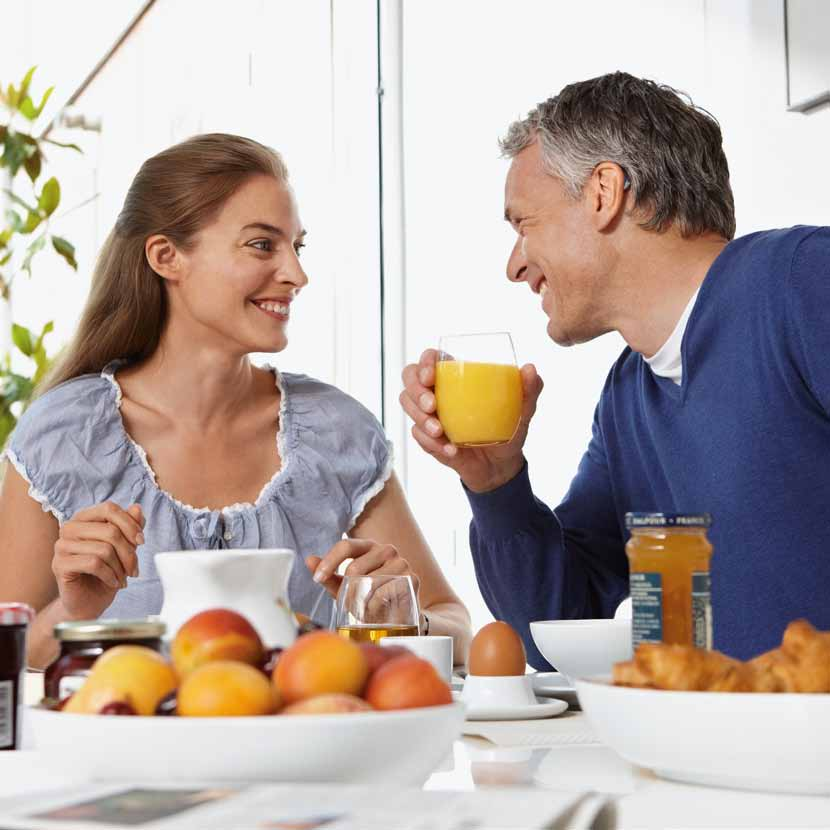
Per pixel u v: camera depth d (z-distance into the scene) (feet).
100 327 6.48
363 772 2.03
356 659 2.14
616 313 5.14
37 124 13.20
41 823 1.60
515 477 5.20
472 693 3.47
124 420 6.35
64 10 13.48
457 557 11.76
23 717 2.69
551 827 1.64
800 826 1.89
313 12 12.94
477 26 11.89
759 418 4.57
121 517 4.72
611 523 5.71
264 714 2.06
